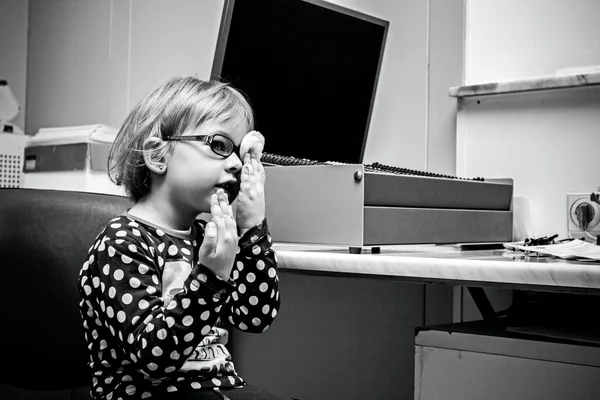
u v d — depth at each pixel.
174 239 0.95
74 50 2.60
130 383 0.88
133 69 2.34
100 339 0.90
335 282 1.69
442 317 1.82
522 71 1.68
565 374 0.94
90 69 2.52
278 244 1.35
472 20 1.75
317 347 1.65
